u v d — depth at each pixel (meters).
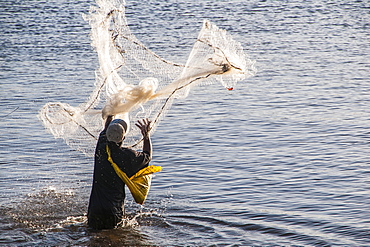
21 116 25.59
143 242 12.94
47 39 50.38
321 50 45.00
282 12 69.12
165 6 73.06
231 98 29.19
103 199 13.52
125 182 13.34
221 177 17.72
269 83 32.84
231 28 56.78
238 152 20.31
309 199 15.70
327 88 31.19
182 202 15.68
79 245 12.77
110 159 13.30
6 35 52.53
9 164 19.17
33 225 14.02
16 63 39.53
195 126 23.98
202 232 13.57
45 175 18.16
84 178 17.92
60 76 34.88
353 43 48.28
